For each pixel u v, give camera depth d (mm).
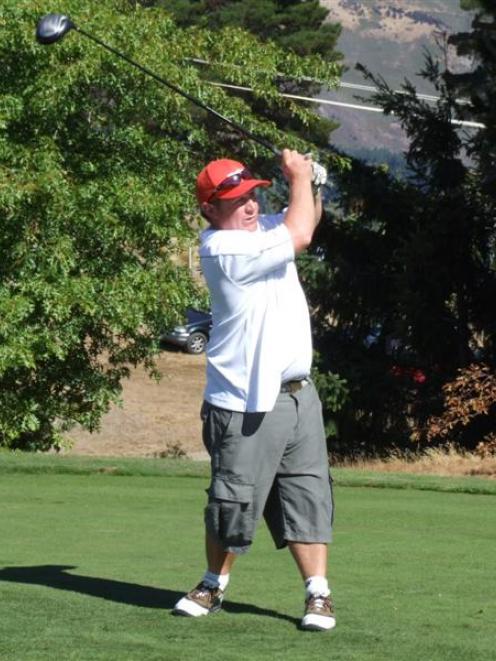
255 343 11953
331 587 14086
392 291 61312
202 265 12148
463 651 10742
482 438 55969
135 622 11852
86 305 42031
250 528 12117
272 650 10742
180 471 29422
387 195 61656
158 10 47531
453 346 59406
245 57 48656
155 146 45219
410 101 62344
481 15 67125
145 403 83625
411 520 21594
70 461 30438
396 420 60000
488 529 20359
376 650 10781
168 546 17484
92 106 44719
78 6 42812
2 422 44844
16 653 10500
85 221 42656
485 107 62875
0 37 41875
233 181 12031
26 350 41531
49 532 18891
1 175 41219
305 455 12180
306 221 12117
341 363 60219
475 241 59656
